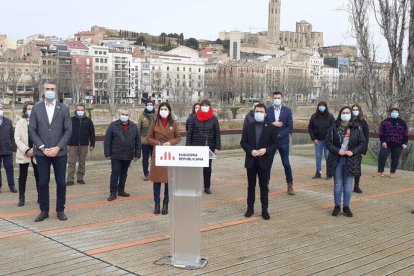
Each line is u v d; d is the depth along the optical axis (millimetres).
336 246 6355
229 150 18219
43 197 7465
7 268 5371
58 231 6852
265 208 7711
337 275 5309
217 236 6707
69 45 104875
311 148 18500
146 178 11266
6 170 9719
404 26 17453
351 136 7945
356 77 19750
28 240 6410
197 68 122562
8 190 10008
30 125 7207
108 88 94250
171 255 5555
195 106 10273
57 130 7262
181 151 5223
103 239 6484
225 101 101000
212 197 9453
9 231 6840
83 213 7957
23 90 92500
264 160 7582
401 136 11984
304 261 5734
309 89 111688
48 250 6000
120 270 5332
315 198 9469
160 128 7938
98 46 105625
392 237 6824
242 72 122625
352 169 7934
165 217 7742
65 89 90750
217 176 11961
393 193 10133
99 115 64938
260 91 105562
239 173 12453
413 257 5973
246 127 7723
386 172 13016
